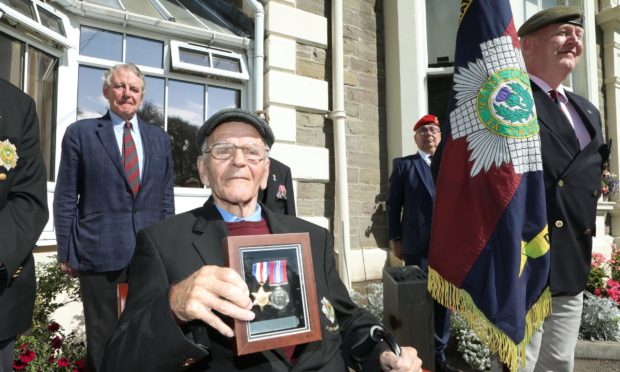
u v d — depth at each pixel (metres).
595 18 6.82
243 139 1.50
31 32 3.23
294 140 4.53
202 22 4.32
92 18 3.72
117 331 1.21
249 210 1.56
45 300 3.03
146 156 2.71
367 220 4.93
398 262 4.87
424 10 5.17
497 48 2.11
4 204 1.61
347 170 4.85
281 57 4.50
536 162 2.01
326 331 1.42
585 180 2.10
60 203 2.51
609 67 6.84
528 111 2.03
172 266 1.30
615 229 6.68
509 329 1.91
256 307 1.14
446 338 3.20
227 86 4.39
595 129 2.26
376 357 1.44
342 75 4.73
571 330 2.18
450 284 2.07
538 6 6.22
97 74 3.78
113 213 2.54
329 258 1.63
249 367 1.25
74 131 2.56
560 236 2.06
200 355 1.08
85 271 2.49
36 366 2.54
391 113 5.11
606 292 4.33
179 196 4.00
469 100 2.16
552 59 2.18
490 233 2.01
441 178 2.21
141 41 4.00
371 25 5.19
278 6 4.50
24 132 1.69
